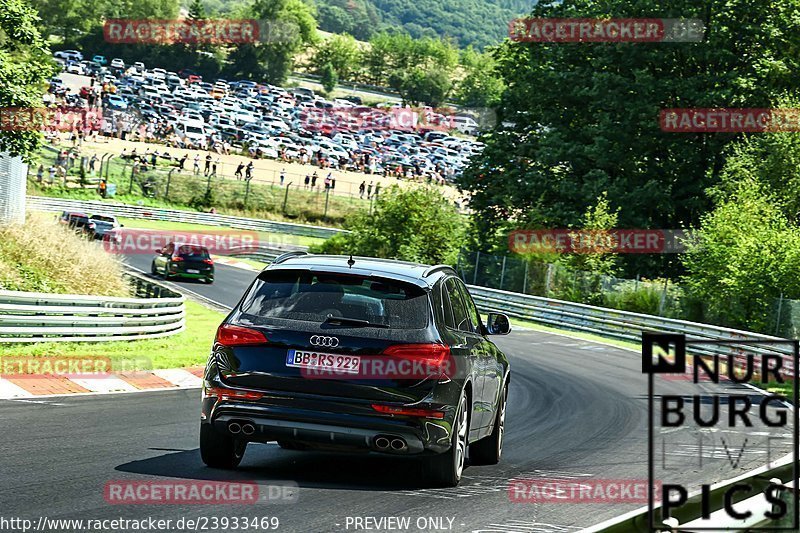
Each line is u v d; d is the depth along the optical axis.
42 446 21.20
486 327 23.88
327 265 19.56
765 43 116.56
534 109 125.44
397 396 18.19
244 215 185.75
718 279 81.25
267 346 18.47
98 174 175.00
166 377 38.72
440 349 18.56
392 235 112.50
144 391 34.38
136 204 173.62
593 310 85.62
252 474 19.19
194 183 186.38
